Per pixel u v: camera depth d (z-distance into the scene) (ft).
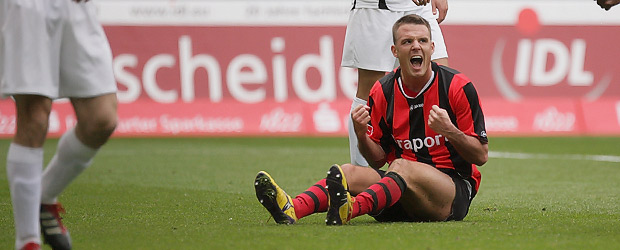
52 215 43.83
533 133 184.24
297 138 168.35
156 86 178.40
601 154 131.95
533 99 187.42
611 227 51.88
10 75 40.47
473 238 46.24
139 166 109.40
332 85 183.01
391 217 55.06
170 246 44.65
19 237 40.93
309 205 53.01
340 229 49.49
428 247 43.34
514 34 188.24
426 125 55.06
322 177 96.63
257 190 51.19
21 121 41.39
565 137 172.96
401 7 74.79
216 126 177.99
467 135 53.01
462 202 54.19
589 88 189.88
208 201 71.05
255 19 182.60
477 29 187.21
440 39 74.54
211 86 180.34
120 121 173.99
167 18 180.45
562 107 187.52
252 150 138.10
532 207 67.31
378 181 53.42
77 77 41.78
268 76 181.68
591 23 191.11
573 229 50.55
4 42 40.75
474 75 185.98
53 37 41.27
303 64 182.39
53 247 43.78
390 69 76.02
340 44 183.73
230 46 181.57
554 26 189.78
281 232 48.42
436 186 52.37
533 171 104.47
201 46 180.65
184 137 171.22
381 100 56.54
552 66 188.85
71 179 44.14
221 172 101.81
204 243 45.39
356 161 73.15
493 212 63.36
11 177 40.88
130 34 178.40
